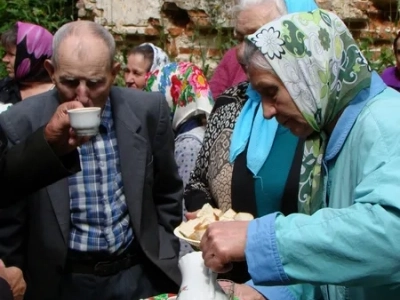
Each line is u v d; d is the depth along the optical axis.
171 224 3.78
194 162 4.32
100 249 3.49
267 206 3.37
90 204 3.49
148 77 5.04
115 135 3.57
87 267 3.50
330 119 2.53
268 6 3.41
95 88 3.38
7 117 3.48
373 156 2.32
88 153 3.50
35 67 4.90
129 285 3.54
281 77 2.44
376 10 7.98
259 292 2.79
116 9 8.23
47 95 3.57
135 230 3.54
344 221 2.23
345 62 2.52
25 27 4.94
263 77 2.47
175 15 8.17
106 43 3.41
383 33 7.97
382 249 2.19
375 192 2.23
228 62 5.86
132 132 3.57
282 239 2.27
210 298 2.43
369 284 2.26
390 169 2.26
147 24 8.20
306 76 2.45
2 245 3.53
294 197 3.30
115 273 3.53
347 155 2.47
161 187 3.78
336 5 7.96
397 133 2.33
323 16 2.53
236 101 3.64
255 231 2.31
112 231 3.50
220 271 2.35
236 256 2.31
